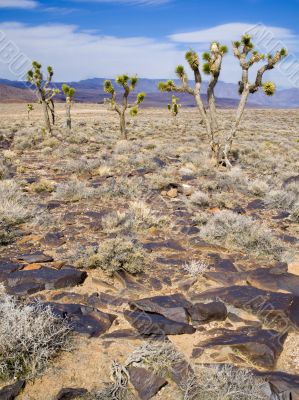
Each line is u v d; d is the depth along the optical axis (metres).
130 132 32.91
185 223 7.83
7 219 7.48
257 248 6.41
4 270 5.31
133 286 5.10
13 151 18.69
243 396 3.14
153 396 3.22
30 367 3.49
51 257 5.90
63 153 17.69
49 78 24.58
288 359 3.75
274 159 18.02
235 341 3.91
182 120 60.69
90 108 120.69
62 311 4.29
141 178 11.65
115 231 7.25
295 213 8.62
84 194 9.77
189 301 4.71
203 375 3.41
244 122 55.84
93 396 3.18
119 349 3.83
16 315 3.82
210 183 10.97
